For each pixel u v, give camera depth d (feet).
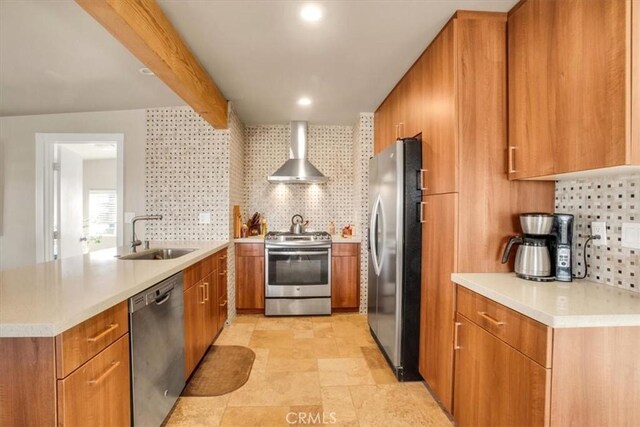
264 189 13.60
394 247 7.36
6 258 9.93
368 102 10.54
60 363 3.31
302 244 11.55
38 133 10.01
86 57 6.80
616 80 3.60
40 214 9.90
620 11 3.56
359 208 12.03
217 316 9.30
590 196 5.23
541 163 4.82
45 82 7.96
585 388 3.64
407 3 5.45
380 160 8.65
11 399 3.31
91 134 10.09
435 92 6.50
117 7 4.29
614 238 4.85
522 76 5.27
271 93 9.71
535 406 3.76
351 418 6.04
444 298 6.06
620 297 4.24
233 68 7.96
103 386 3.98
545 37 4.74
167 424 5.83
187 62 6.85
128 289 4.38
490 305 4.68
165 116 10.26
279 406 6.40
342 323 11.03
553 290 4.61
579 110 4.11
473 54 5.74
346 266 11.98
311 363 8.17
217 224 10.43
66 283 4.65
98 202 19.79
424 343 6.98
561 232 5.16
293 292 11.62
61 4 5.04
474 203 5.72
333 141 13.69
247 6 5.51
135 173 10.23
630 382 3.70
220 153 10.38
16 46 6.31
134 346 4.65
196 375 7.55
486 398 4.75
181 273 6.43
